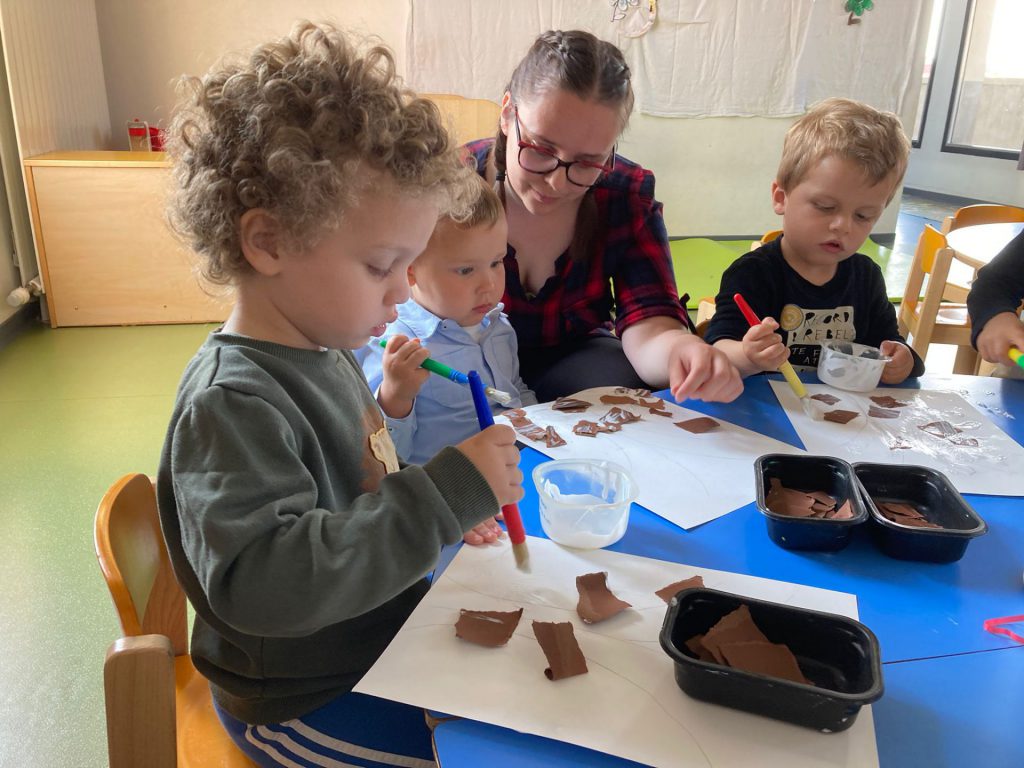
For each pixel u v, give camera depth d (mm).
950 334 2277
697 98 4848
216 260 721
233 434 651
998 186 7027
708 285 4211
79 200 3289
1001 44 7012
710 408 1165
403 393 1157
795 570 779
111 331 3412
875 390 1249
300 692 800
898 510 862
